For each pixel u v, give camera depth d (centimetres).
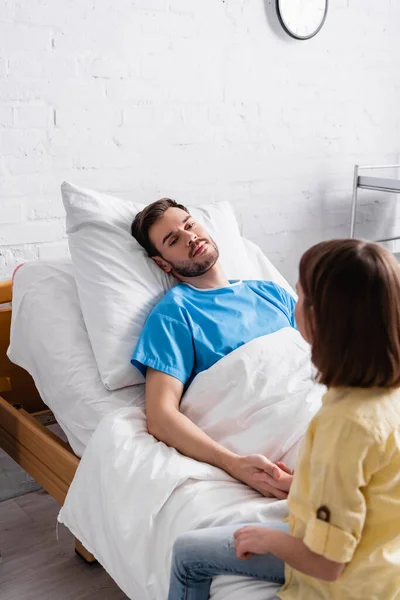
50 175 213
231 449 143
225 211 210
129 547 126
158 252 176
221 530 109
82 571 165
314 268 91
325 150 285
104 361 159
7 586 159
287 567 101
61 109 211
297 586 99
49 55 205
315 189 286
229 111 251
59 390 164
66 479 157
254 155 262
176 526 123
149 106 230
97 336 163
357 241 91
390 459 89
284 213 277
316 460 89
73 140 215
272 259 278
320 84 277
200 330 163
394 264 89
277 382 148
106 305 166
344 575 93
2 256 208
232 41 247
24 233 211
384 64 297
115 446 139
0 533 179
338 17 276
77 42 210
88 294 170
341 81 283
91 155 220
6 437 185
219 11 241
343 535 86
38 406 211
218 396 151
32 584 160
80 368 162
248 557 101
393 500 91
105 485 135
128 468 134
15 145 204
